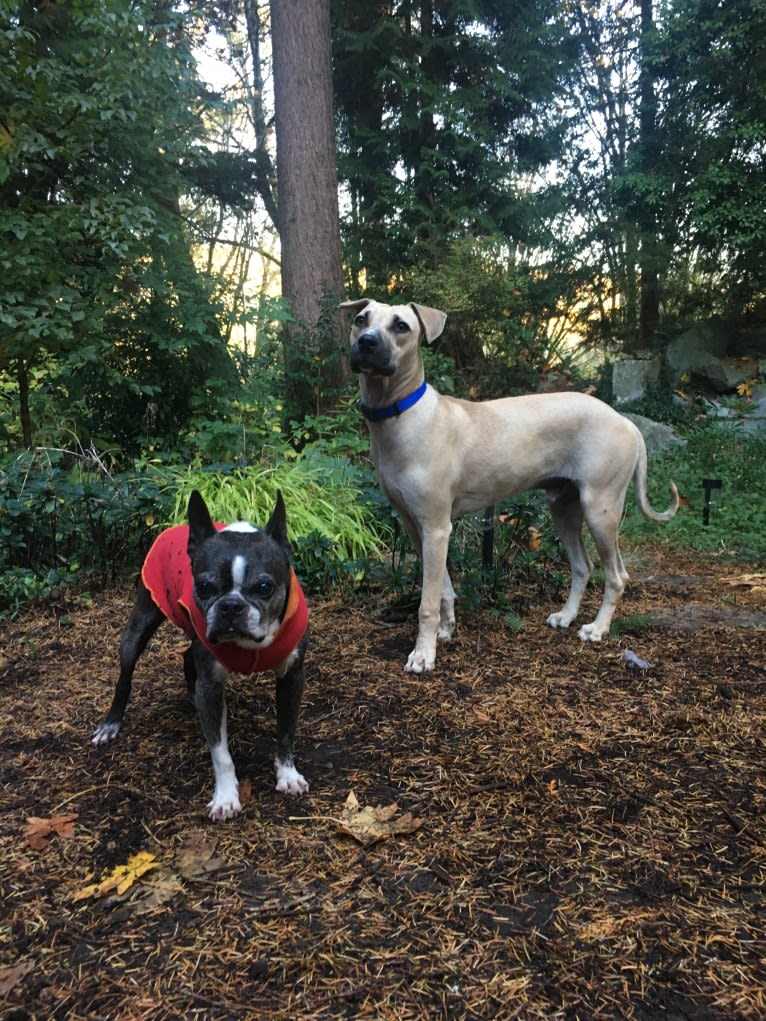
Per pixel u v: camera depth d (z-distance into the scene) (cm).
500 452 383
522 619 441
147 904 195
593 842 222
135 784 257
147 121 679
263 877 206
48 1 642
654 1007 162
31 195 692
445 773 262
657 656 379
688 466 841
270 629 220
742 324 1265
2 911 195
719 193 1116
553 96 1355
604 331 1426
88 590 479
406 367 354
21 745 288
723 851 218
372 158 1338
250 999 164
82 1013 161
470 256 1177
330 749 282
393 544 546
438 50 1311
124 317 696
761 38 1073
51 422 764
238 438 677
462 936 183
